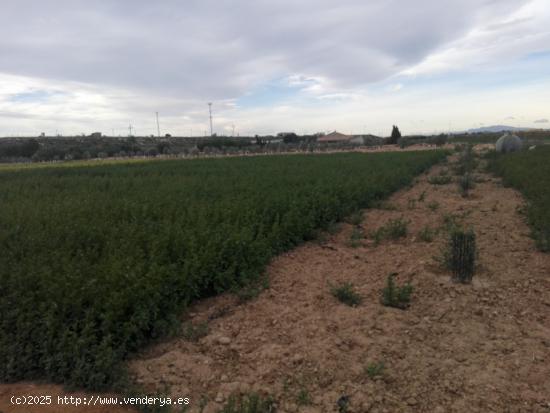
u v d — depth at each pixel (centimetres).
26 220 895
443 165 2878
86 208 1004
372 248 872
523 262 737
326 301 605
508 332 503
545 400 375
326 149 6291
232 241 699
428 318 543
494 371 420
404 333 504
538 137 6369
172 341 508
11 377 430
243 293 625
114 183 1673
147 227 822
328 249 874
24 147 6394
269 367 436
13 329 471
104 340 437
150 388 411
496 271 696
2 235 750
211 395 400
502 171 1984
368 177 1576
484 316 547
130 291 502
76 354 425
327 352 461
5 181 1923
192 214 894
